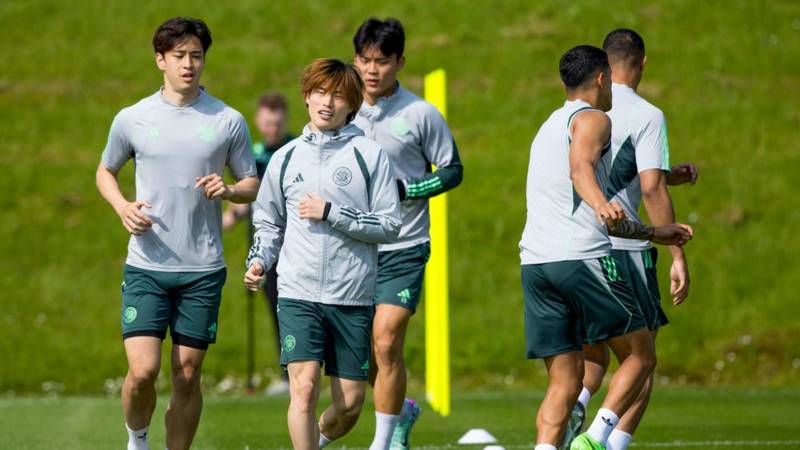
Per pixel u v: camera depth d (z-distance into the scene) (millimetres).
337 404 18469
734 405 34250
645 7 74312
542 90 65188
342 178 18188
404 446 22562
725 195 53781
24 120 62281
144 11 74750
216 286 19828
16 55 69562
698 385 41750
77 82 66688
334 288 17969
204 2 75625
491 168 56938
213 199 19844
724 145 58312
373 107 22469
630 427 20219
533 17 73250
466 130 61188
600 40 70625
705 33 71500
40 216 54125
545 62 68125
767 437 27344
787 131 59938
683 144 58250
